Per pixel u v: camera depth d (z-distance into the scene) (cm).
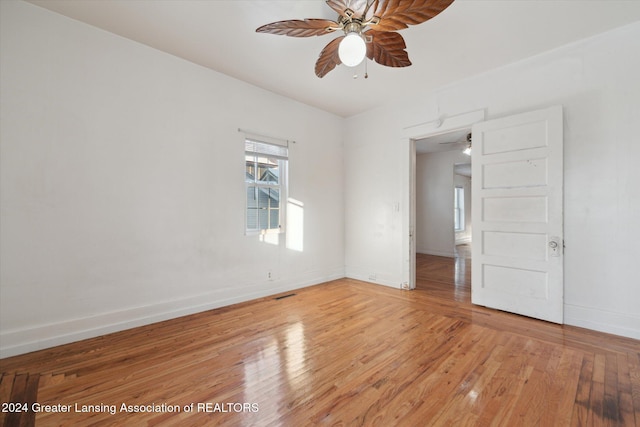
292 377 189
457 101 347
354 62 187
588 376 187
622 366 199
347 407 160
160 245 287
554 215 273
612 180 251
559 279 271
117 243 262
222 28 250
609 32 250
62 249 236
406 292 388
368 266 452
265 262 373
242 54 291
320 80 346
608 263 254
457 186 945
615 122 250
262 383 183
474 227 329
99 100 252
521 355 215
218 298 328
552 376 188
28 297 222
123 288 266
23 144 220
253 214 365
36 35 224
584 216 264
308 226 427
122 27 250
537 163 283
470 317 293
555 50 278
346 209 483
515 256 298
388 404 162
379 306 330
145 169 278
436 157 725
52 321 232
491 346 230
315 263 437
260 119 367
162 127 288
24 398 168
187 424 147
